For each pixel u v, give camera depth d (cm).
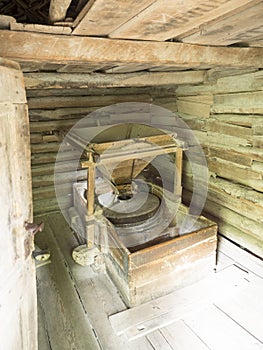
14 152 120
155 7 95
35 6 222
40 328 196
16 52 126
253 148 260
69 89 333
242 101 264
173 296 218
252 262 253
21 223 128
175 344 182
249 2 98
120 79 245
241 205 279
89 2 96
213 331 189
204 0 88
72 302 219
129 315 202
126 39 142
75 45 134
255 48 181
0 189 110
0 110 107
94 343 185
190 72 264
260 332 188
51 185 354
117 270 222
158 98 368
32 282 143
